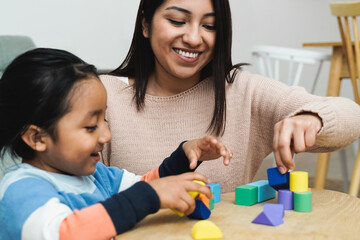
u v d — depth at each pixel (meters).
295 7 4.13
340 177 2.87
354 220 0.71
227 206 0.81
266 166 2.43
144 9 1.14
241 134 1.19
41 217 0.65
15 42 1.47
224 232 0.65
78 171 0.79
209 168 1.19
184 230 0.67
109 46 2.36
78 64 0.82
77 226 0.64
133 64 1.24
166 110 1.20
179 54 1.09
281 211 0.70
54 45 2.09
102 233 0.65
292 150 0.86
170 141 1.21
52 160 0.79
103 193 0.91
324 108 0.89
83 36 2.22
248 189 0.81
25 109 0.76
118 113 1.21
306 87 4.31
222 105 1.16
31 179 0.74
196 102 1.21
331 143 0.92
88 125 0.77
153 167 1.20
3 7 1.89
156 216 0.76
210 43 1.09
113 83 1.25
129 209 0.67
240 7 3.45
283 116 1.11
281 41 3.99
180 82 1.20
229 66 1.18
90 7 2.24
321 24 4.52
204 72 1.23
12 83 0.78
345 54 1.97
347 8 1.88
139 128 1.21
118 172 1.01
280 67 3.88
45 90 0.75
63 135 0.76
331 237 0.63
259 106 1.18
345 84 4.66
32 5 1.99
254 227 0.68
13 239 0.68
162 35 1.07
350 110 0.96
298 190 0.78
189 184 0.73
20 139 0.80
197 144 0.90
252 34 3.62
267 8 3.77
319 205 0.80
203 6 1.05
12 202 0.69
